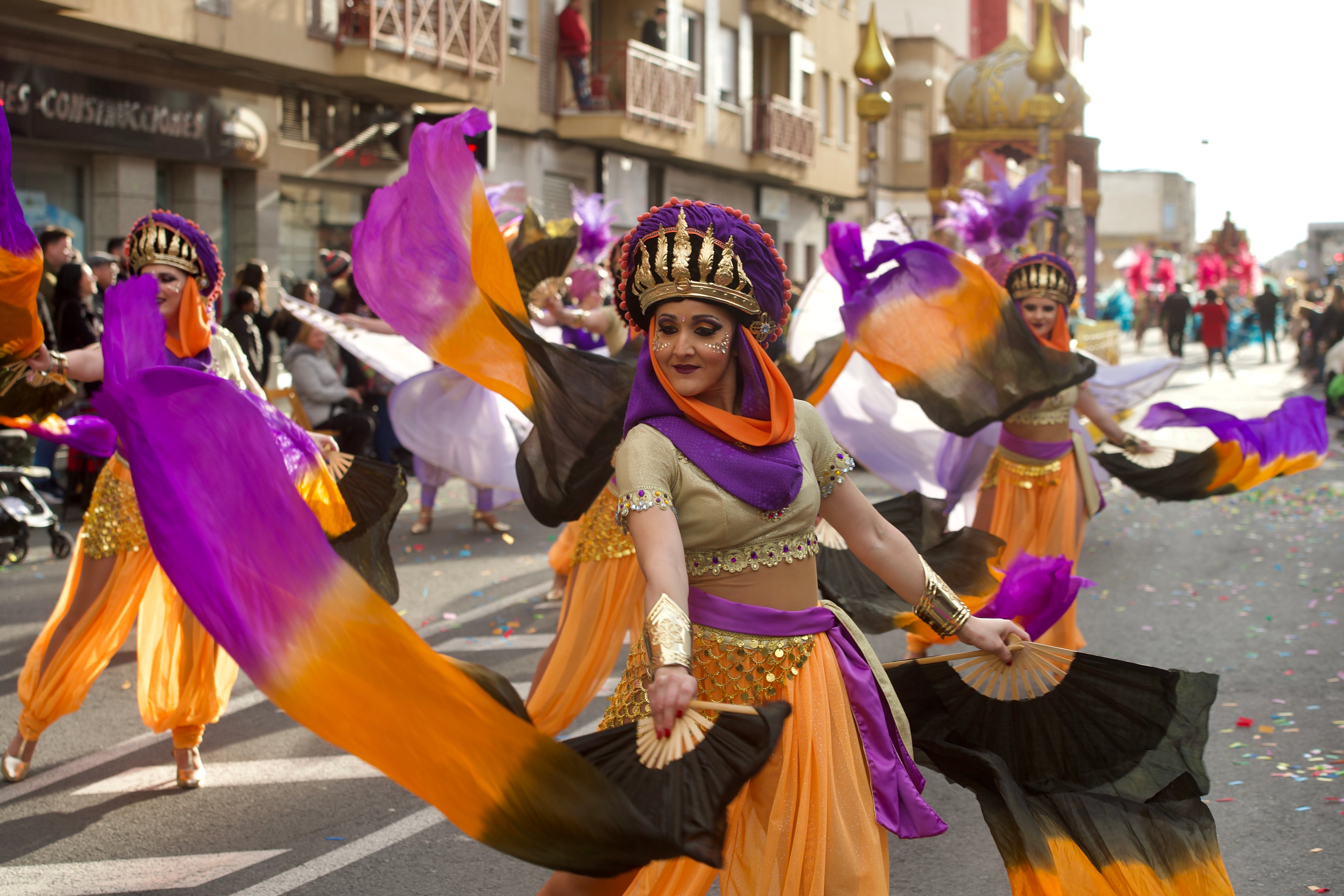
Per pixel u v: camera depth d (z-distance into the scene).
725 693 2.80
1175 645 6.96
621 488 2.77
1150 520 11.65
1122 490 13.60
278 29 17.11
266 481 2.45
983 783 3.05
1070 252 20.17
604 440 3.80
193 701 4.82
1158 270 39.44
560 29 24.16
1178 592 8.41
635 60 24.81
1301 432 6.07
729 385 2.87
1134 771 3.21
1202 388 25.72
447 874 4.16
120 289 3.84
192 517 2.46
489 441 7.74
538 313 6.21
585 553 5.13
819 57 35.12
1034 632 3.46
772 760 2.77
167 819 4.63
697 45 28.61
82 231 15.97
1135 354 38.47
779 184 34.06
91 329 10.52
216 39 16.16
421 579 9.05
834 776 2.80
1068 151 22.62
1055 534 6.14
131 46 15.90
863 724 2.90
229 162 17.38
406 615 7.96
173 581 2.49
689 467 2.79
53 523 9.59
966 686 3.25
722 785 2.56
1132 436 6.37
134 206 16.27
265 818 4.64
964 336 5.45
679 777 2.56
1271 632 7.25
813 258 37.03
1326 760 5.07
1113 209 80.19
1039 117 17.53
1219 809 4.59
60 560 9.62
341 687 2.44
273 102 18.20
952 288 5.41
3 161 4.02
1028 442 6.17
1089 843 3.13
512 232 6.44
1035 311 6.21
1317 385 26.12
